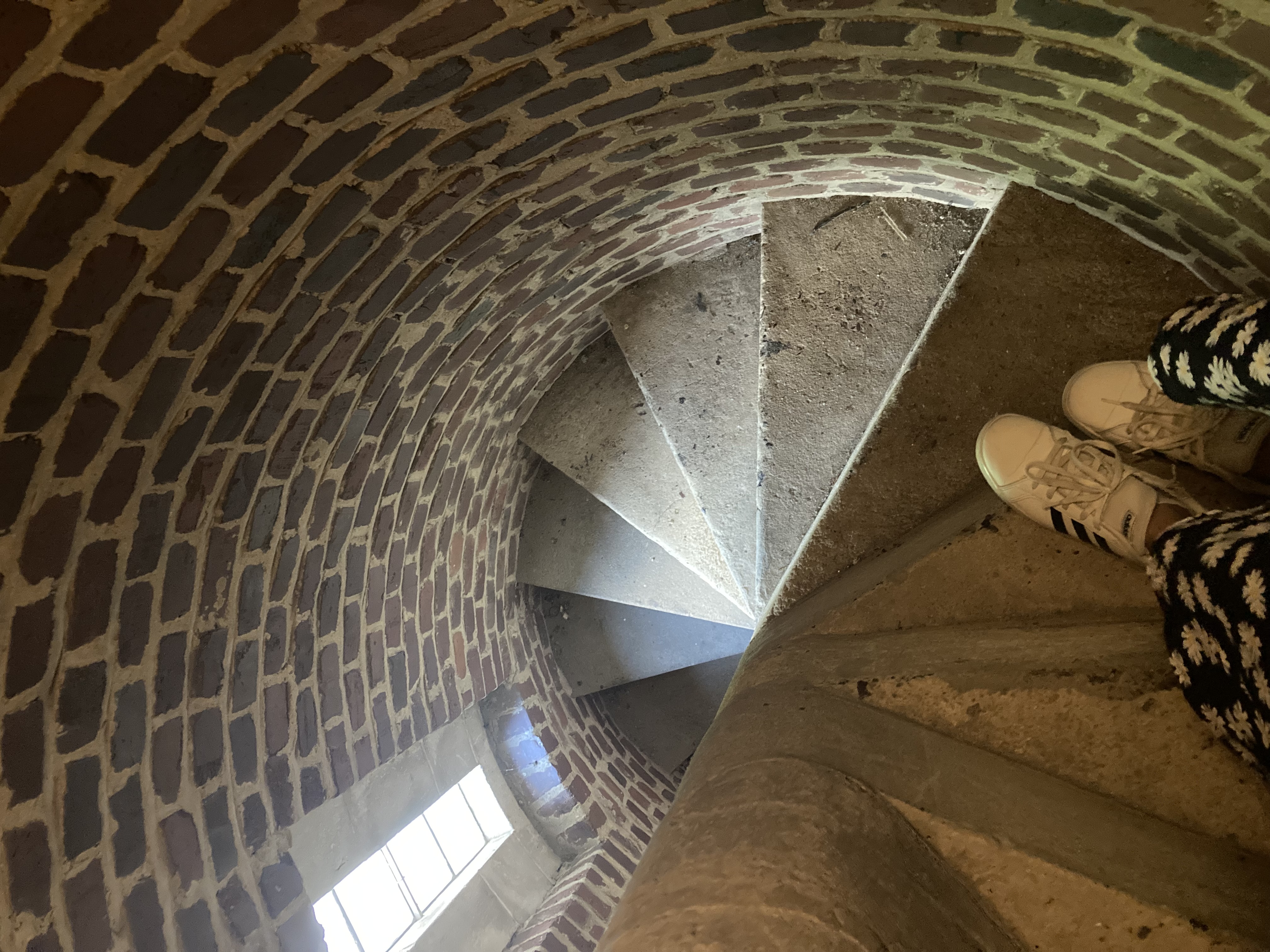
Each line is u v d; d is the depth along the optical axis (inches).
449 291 90.7
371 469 105.7
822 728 52.4
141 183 49.2
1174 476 68.6
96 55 40.9
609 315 138.9
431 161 65.2
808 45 59.2
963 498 80.4
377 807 117.7
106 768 73.6
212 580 83.7
